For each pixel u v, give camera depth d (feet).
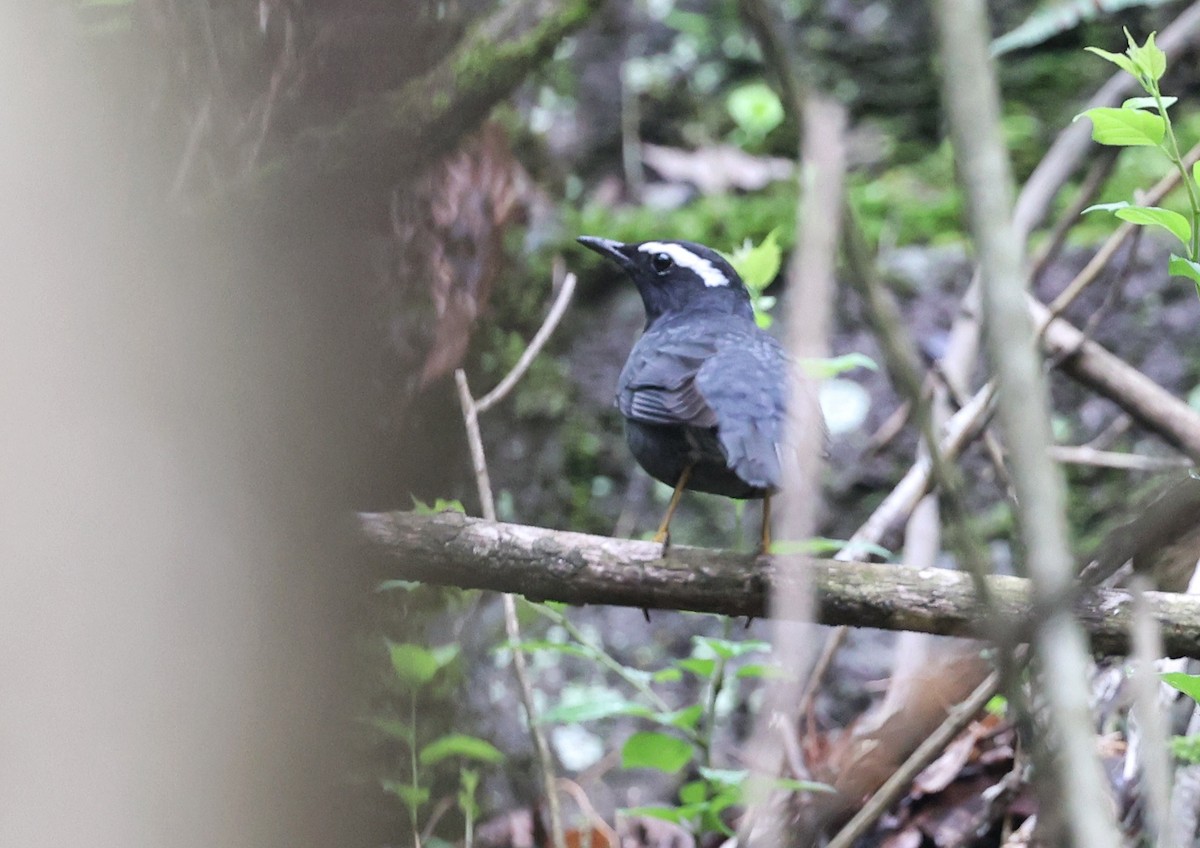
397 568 23.93
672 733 36.27
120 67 27.61
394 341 31.53
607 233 51.11
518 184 48.11
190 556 20.99
